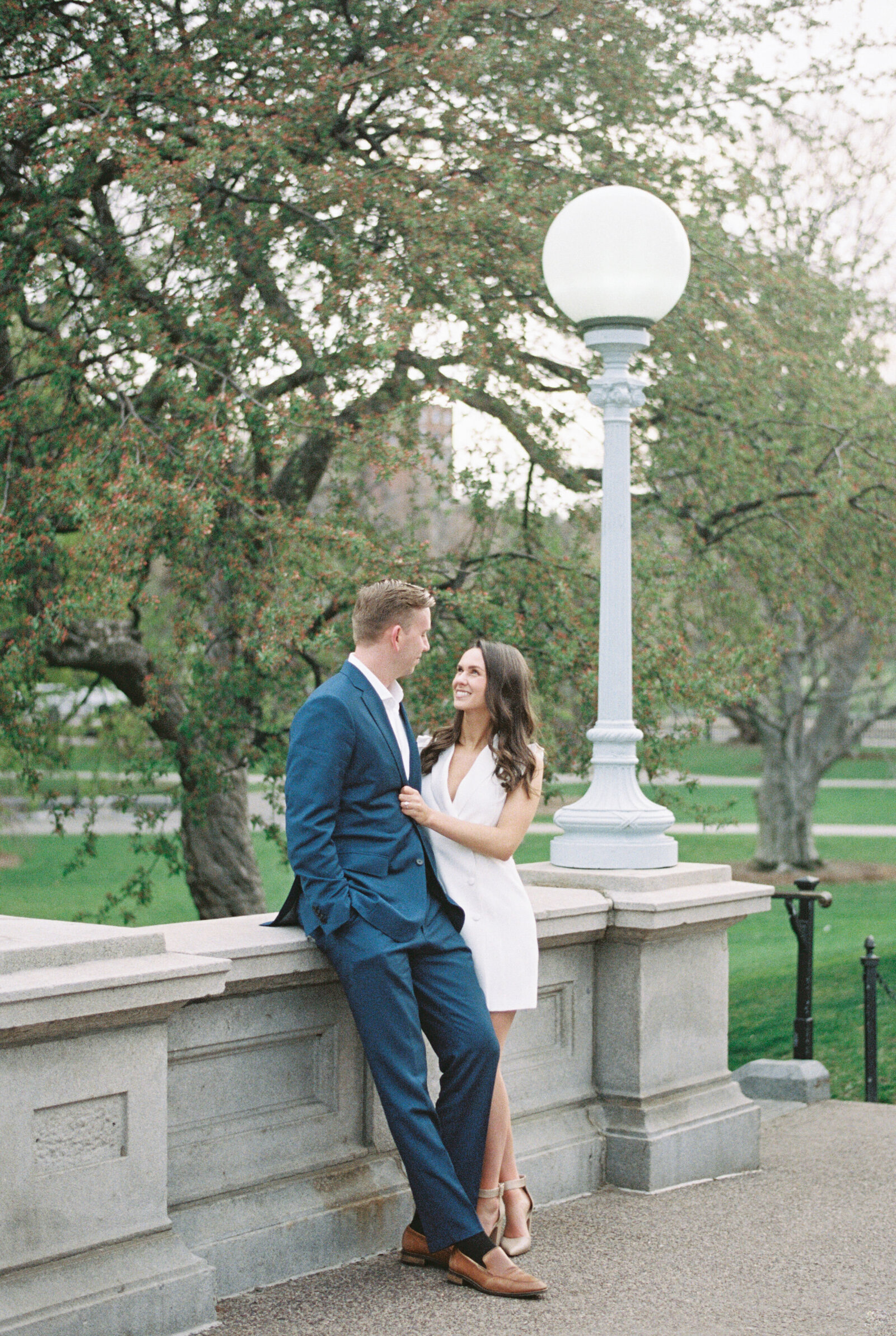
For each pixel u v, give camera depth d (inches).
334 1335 136.4
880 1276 159.9
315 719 148.9
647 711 347.6
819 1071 278.4
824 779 1588.3
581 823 205.2
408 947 149.3
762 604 533.3
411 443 334.6
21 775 423.8
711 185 395.5
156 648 447.2
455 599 331.3
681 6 385.4
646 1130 196.1
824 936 688.4
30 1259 122.6
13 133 335.0
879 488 402.0
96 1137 129.0
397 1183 166.6
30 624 326.0
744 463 374.9
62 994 120.0
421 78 352.2
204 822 407.5
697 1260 164.7
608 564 208.1
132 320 319.9
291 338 328.8
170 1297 132.2
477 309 344.8
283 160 327.0
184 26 361.7
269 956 148.5
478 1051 152.9
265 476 351.3
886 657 846.5
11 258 328.5
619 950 199.5
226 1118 151.6
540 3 369.7
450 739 167.5
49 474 319.3
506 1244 163.8
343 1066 164.4
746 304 383.6
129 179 308.0
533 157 367.9
